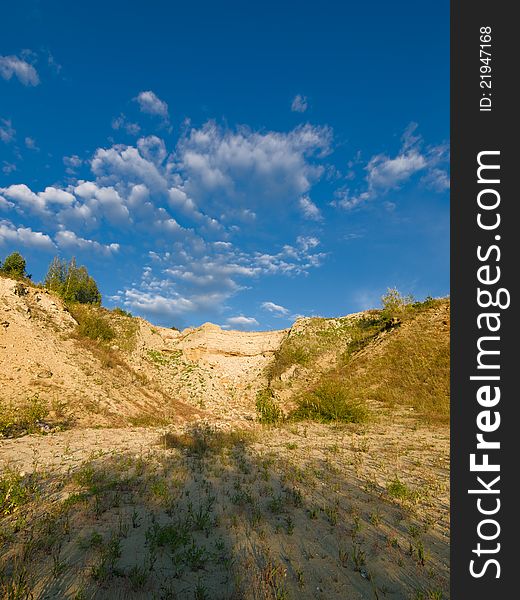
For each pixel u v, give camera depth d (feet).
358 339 100.58
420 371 70.23
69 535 15.19
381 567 13.65
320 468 27.96
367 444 36.96
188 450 34.47
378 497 21.30
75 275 128.88
